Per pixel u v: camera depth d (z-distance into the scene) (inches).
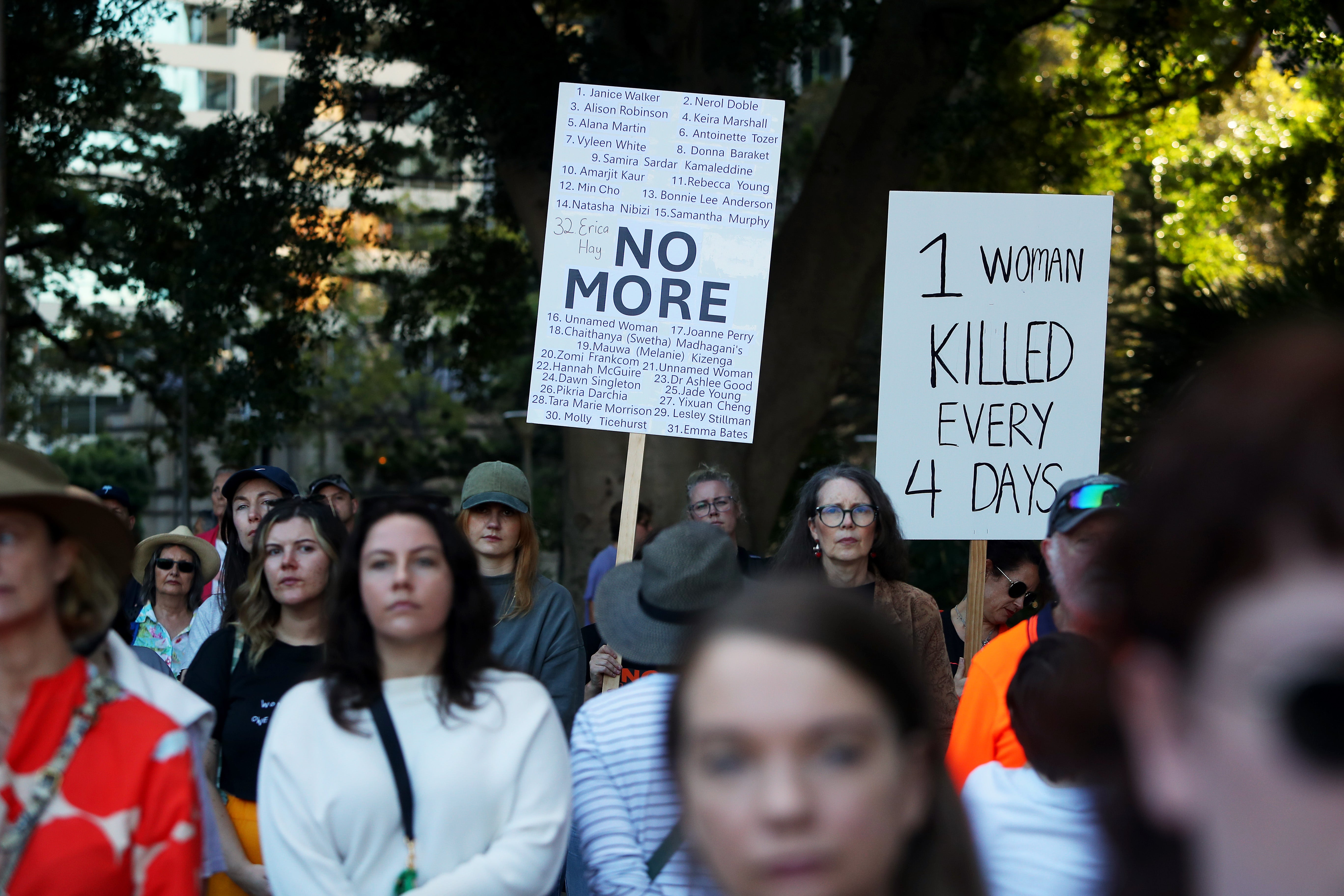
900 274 189.5
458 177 635.5
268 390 551.5
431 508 109.3
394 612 104.4
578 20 582.2
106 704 92.0
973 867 45.3
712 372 189.2
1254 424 23.2
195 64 2298.2
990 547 189.5
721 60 484.4
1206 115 570.3
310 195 540.4
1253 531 22.8
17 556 88.8
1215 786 23.6
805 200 528.1
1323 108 584.1
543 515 1099.9
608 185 192.1
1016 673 92.0
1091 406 186.5
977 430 187.8
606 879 101.8
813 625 41.9
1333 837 22.1
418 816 102.5
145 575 220.2
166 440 1023.6
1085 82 565.3
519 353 838.5
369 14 583.8
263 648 143.2
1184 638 23.8
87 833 87.7
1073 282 187.3
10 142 557.3
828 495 164.9
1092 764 30.7
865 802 41.0
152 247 569.3
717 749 41.6
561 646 181.9
